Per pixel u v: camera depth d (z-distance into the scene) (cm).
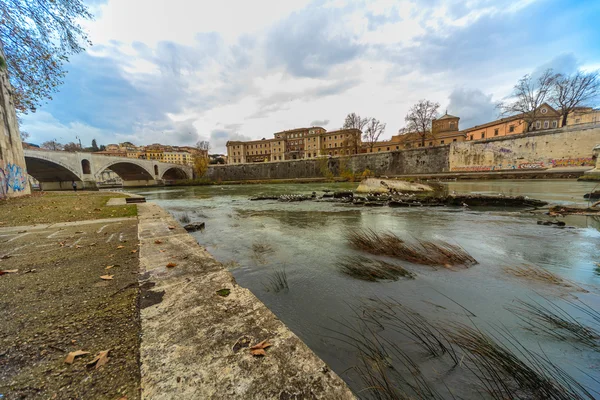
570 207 1005
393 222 913
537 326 286
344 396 132
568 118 4531
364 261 520
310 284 420
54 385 131
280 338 177
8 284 267
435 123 5525
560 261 488
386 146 7038
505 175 2944
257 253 589
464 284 401
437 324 297
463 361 235
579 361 229
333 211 1216
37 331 180
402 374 223
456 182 2642
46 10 923
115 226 610
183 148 11712
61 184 4541
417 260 509
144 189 4306
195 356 155
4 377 137
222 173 6359
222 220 1045
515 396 197
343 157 4847
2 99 1109
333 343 270
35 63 1088
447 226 824
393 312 328
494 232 724
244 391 131
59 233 529
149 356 154
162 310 212
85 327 186
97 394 126
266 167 5809
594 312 312
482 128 5328
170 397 125
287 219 1032
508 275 428
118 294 245
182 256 366
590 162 2703
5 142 1123
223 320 198
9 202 1016
